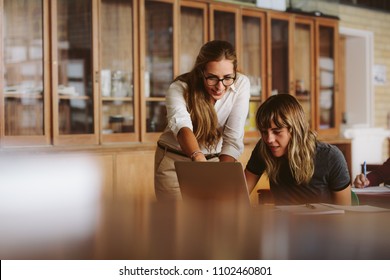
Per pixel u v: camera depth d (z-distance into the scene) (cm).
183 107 300
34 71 487
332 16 755
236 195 225
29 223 124
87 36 521
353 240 115
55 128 495
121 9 546
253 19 662
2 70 463
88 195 201
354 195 294
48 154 475
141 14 557
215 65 286
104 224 124
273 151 276
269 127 271
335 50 761
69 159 488
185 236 110
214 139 313
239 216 148
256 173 301
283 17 693
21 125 478
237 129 314
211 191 230
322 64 750
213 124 306
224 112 313
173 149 322
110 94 538
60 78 502
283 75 700
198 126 305
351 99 920
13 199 185
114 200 197
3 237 108
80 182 483
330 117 761
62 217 137
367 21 900
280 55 696
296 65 717
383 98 935
